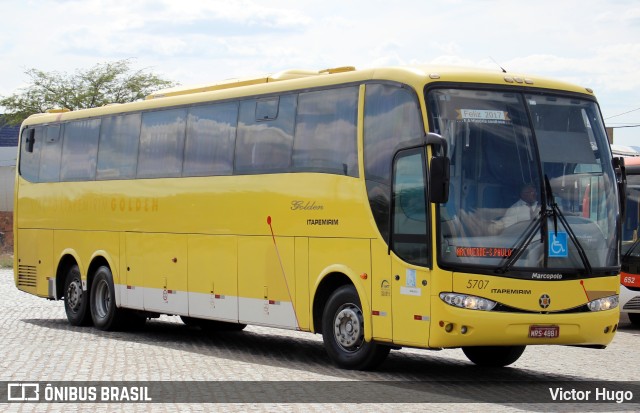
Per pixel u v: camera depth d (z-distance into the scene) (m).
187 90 19.91
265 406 11.65
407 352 18.39
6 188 63.69
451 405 11.91
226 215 17.91
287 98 16.72
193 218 18.81
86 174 22.38
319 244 15.70
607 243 14.50
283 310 16.50
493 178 13.95
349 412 11.29
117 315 21.36
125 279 20.89
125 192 20.95
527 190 14.05
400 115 14.39
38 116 24.58
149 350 17.83
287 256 16.39
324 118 15.87
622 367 16.28
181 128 19.41
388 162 14.52
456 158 13.87
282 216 16.52
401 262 14.13
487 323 13.51
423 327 13.76
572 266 14.08
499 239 13.75
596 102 15.16
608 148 15.02
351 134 15.27
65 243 22.94
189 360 16.31
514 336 13.63
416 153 14.01
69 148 23.11
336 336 15.34
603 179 14.74
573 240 14.12
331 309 15.42
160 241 19.78
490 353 16.25
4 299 30.98
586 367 16.25
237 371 14.86
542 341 13.77
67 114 23.36
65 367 15.16
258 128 17.31
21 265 24.64
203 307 18.50
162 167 19.88
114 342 19.23
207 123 18.67
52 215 23.47
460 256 13.60
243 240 17.45
